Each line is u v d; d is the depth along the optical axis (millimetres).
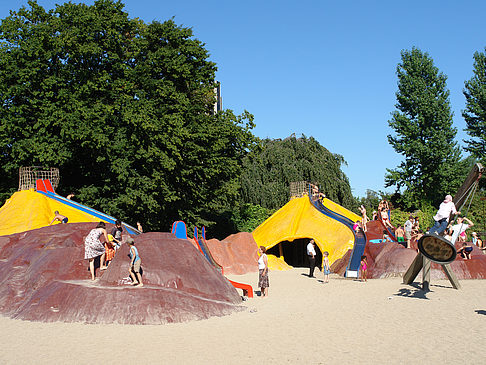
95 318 13258
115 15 35500
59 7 36000
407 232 29312
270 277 28094
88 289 14078
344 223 35031
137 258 14945
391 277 25219
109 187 34531
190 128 36031
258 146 41156
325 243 33438
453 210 17141
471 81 66375
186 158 36188
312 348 10078
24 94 33531
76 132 31281
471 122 66938
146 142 33906
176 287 15336
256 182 54344
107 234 19359
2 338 11594
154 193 33906
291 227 36000
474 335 11078
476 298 17312
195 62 39125
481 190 68750
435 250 16562
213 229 50438
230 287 17250
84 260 17578
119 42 35469
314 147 60656
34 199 29375
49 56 33094
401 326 12305
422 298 17531
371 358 9203
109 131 32469
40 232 20438
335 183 58500
